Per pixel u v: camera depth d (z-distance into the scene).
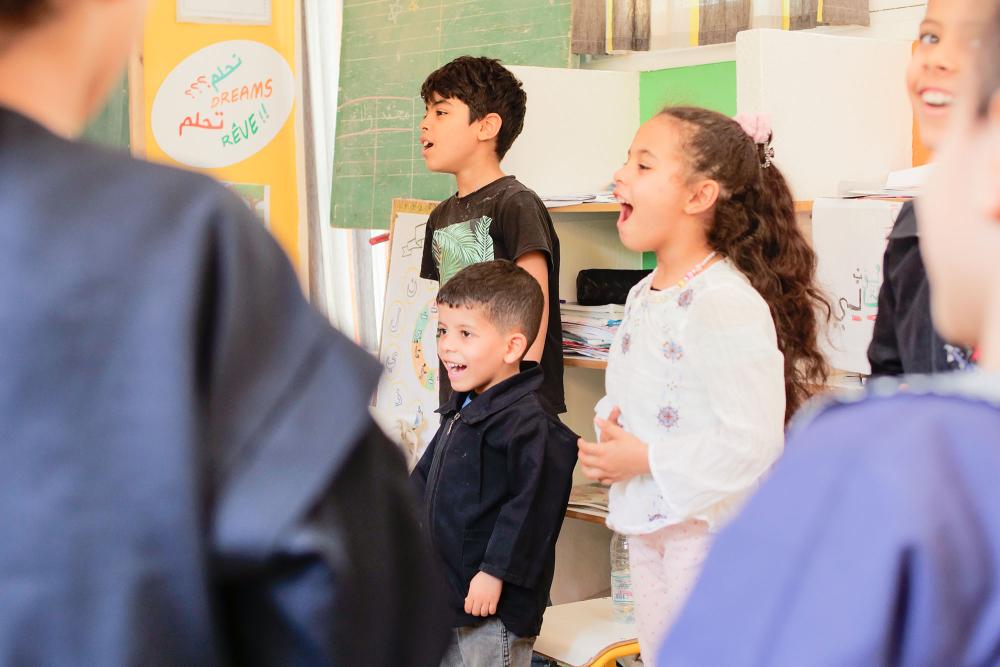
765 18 2.88
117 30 0.60
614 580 2.46
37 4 0.56
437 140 2.72
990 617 0.41
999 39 0.46
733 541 0.47
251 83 3.46
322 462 0.53
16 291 0.51
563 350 2.70
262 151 3.47
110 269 0.52
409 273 3.11
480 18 3.42
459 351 2.24
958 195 0.47
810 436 0.48
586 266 2.96
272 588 0.53
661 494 1.77
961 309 0.47
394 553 0.60
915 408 0.46
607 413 1.94
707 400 1.74
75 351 0.51
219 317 0.54
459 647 2.19
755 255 1.84
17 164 0.54
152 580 0.50
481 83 2.69
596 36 3.13
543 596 2.20
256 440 0.53
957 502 0.42
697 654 0.46
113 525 0.50
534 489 2.15
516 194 2.60
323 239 4.18
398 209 3.16
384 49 3.66
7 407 0.51
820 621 0.42
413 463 3.02
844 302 2.13
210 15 3.43
